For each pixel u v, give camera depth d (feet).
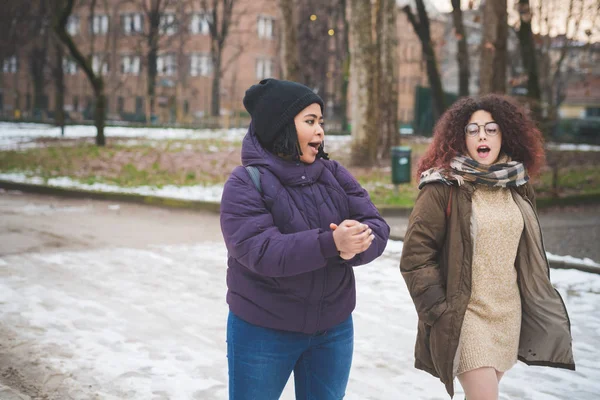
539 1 94.99
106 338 18.17
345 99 160.45
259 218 8.89
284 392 14.89
